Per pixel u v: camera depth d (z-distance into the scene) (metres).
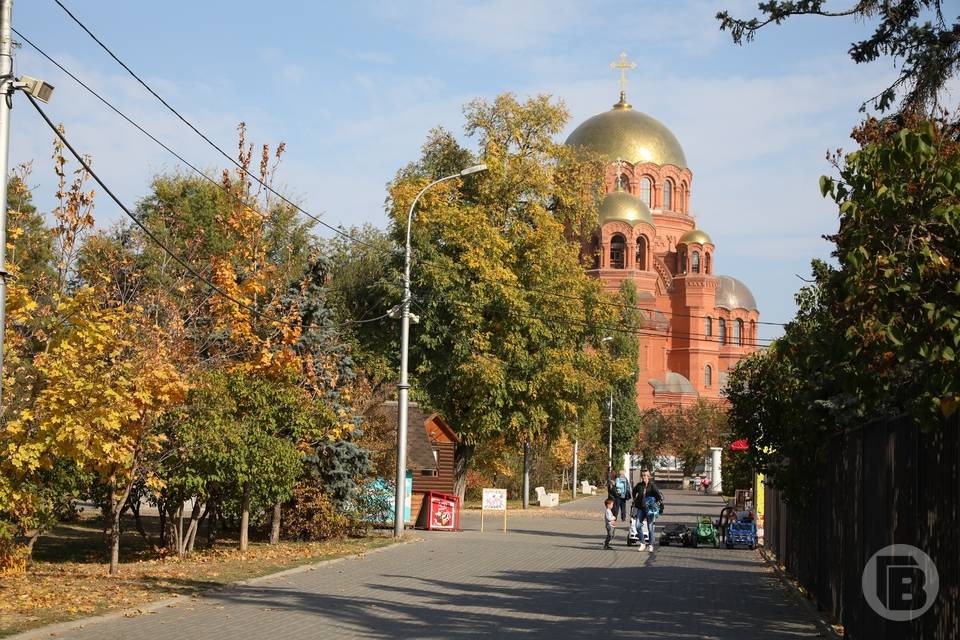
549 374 46.84
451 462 46.16
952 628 8.70
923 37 16.11
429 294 45.94
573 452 77.44
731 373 24.59
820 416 16.92
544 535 36.91
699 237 117.88
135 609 14.55
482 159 50.56
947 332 9.48
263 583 18.73
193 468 22.38
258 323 29.78
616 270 105.56
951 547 8.80
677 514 54.88
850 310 10.98
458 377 45.97
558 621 14.95
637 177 115.31
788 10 16.19
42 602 14.85
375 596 17.34
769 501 31.61
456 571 22.20
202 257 48.53
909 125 15.82
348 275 51.25
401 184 48.47
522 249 48.94
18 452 16.70
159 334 24.55
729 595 19.38
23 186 22.92
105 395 17.27
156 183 55.72
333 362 31.14
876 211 10.21
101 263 30.69
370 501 32.16
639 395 110.94
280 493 25.20
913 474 10.24
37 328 18.67
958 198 10.03
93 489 23.25
